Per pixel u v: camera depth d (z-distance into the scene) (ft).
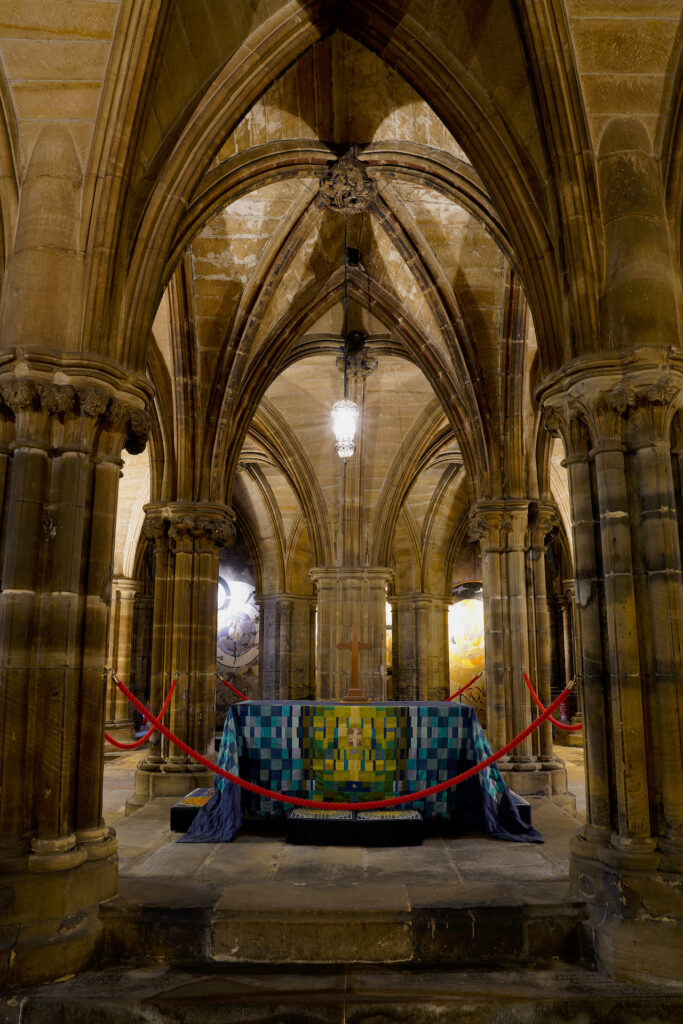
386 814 25.14
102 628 19.43
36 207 19.86
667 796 17.93
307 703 27.84
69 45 20.11
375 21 23.85
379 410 56.24
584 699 19.70
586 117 20.94
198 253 35.78
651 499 19.06
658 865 17.56
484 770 25.88
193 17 21.44
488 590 37.63
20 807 17.61
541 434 38.65
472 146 23.39
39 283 19.52
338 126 31.63
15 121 20.40
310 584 79.30
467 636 83.10
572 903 18.16
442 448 59.52
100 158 20.11
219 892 19.19
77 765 18.74
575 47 20.81
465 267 36.88
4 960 16.25
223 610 86.02
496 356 38.22
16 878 16.98
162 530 36.81
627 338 19.72
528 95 22.07
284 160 30.86
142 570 84.02
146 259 21.65
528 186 22.39
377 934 17.65
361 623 57.47
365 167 32.37
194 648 36.11
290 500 75.56
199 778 34.32
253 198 34.73
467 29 22.77
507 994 16.03
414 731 26.78
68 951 16.79
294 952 17.56
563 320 21.33
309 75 29.09
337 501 59.00
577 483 20.35
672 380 19.25
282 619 77.30
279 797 22.03
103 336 20.03
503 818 25.88
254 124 29.58
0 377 19.11
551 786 34.91
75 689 18.75
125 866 21.94
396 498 57.82
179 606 36.27
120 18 19.85
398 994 16.07
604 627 19.62
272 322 39.86
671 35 20.72
